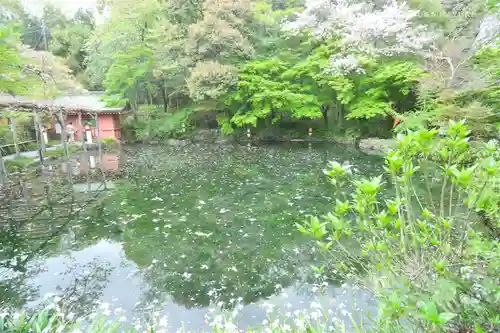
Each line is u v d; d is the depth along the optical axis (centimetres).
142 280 414
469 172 133
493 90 758
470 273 138
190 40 1748
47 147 1614
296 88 1842
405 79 1364
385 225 159
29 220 639
